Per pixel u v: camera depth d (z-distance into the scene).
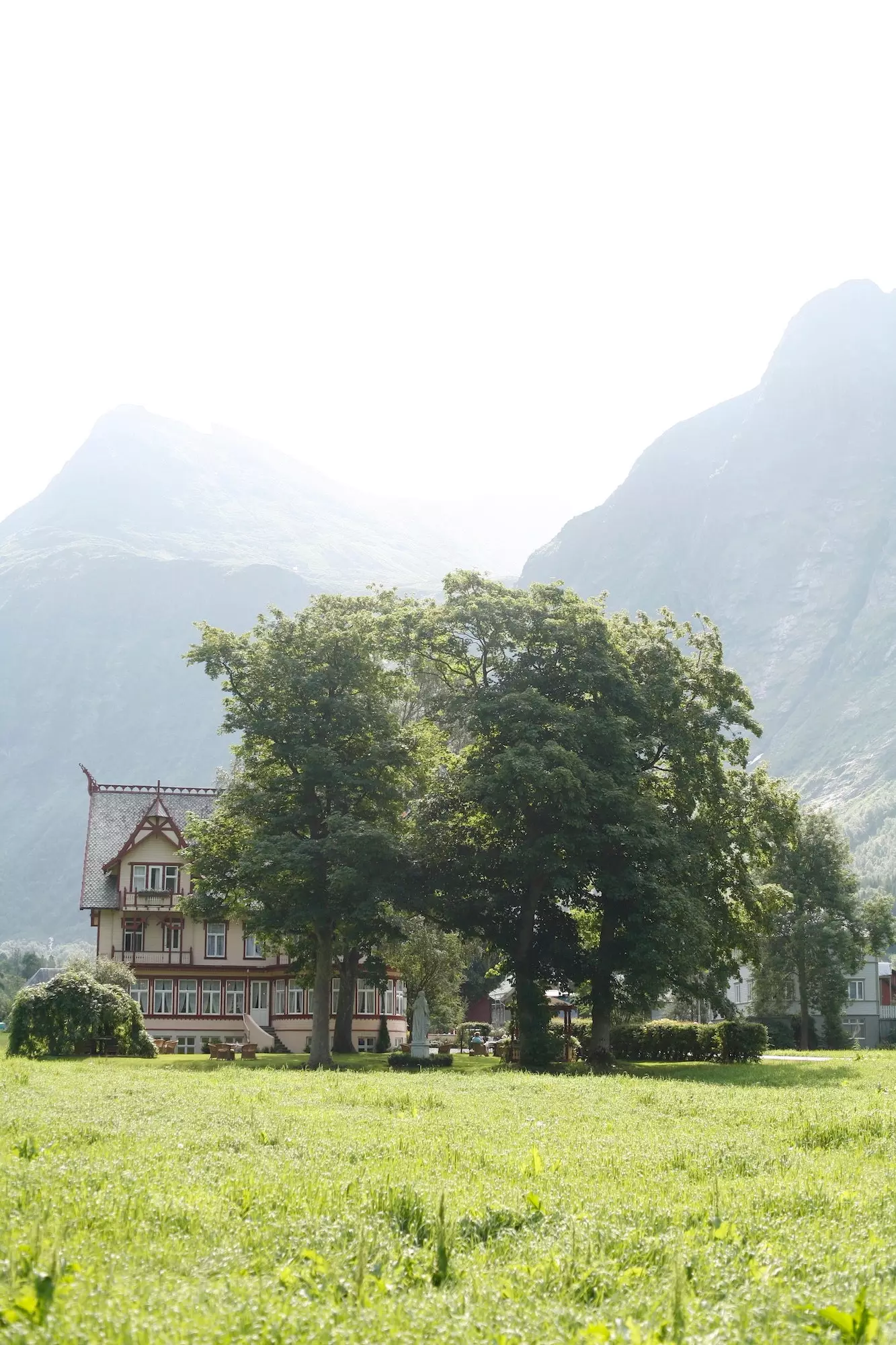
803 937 93.12
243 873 50.78
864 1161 14.58
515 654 54.44
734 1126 19.06
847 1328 6.91
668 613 58.06
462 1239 9.51
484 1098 24.22
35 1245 8.37
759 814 56.25
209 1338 6.41
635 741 53.00
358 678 55.38
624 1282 8.17
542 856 48.53
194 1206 10.20
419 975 74.38
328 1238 9.13
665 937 47.94
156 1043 70.75
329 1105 22.25
